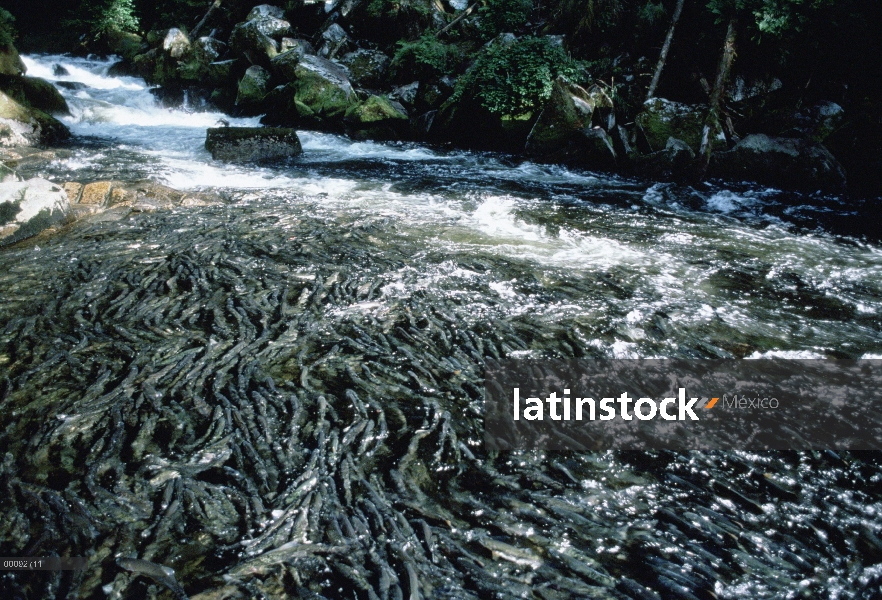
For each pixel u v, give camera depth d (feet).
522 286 18.52
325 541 8.73
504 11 52.65
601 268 20.57
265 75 56.54
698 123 39.09
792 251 23.31
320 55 58.90
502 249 22.16
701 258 22.11
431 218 26.30
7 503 9.30
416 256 20.93
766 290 19.20
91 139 43.86
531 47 44.78
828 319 17.12
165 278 18.38
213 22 75.05
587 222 26.63
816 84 39.19
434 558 8.49
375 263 20.11
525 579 8.21
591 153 40.60
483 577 8.22
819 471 10.68
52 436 10.94
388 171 37.78
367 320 15.88
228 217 25.17
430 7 57.88
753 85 40.88
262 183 32.81
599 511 9.58
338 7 62.69
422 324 15.74
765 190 34.47
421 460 10.61
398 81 55.11
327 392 12.60
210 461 10.39
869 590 8.20
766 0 35.12
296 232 23.26
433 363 13.84
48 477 9.93
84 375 13.00
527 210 28.30
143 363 13.50
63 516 9.04
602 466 10.66
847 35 35.09
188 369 13.29
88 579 7.97
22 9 84.64
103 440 10.87
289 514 9.20
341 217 25.72
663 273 20.33
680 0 41.27
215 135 39.58
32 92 46.70
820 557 8.76
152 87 65.36
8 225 21.56
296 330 15.20
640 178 37.63
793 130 37.60
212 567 8.25
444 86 51.11
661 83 44.24
